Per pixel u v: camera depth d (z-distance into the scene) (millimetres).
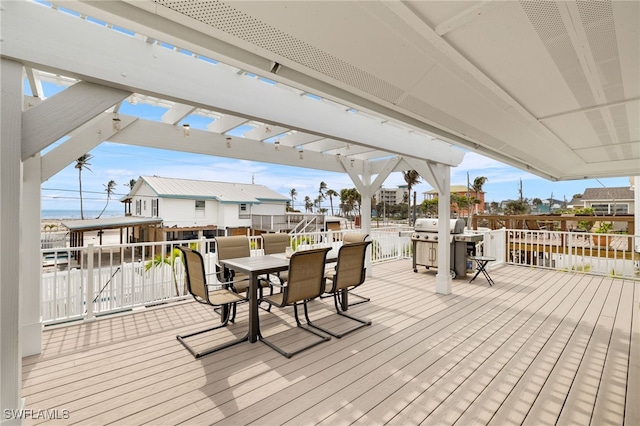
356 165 6211
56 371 2500
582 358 2748
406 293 4867
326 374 2477
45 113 1683
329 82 2129
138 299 4715
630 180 12797
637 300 4516
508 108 2623
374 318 3746
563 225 7652
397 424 1909
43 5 1626
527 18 1497
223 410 2033
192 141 4074
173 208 14586
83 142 3164
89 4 1374
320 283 3283
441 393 2227
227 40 1658
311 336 3197
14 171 1551
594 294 4832
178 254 5191
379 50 1777
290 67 1937
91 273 3564
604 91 2312
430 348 2936
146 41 2014
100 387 2285
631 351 2881
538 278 5953
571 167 5934
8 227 1526
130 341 3062
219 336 3186
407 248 8461
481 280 5789
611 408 2061
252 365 2617
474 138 3428
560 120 2945
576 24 1537
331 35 1648
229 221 15961
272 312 3949
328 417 1968
